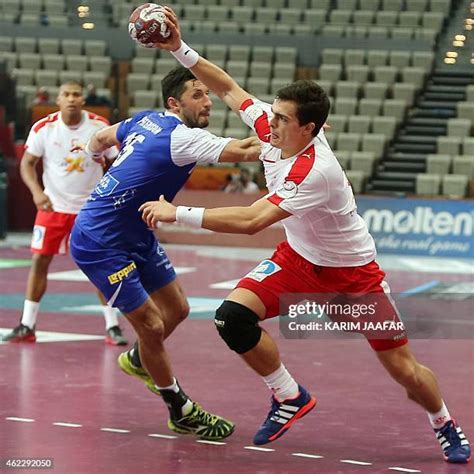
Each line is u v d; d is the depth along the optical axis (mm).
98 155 17484
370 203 47562
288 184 13883
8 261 41750
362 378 20984
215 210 13914
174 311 16891
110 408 17766
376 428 16844
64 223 23938
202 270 39719
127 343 24234
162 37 15406
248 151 15195
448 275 39719
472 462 14875
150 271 16469
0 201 49812
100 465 14258
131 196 15711
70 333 25625
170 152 15594
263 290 14625
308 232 14422
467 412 18188
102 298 24312
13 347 23562
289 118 13914
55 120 23891
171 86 16094
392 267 42312
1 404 17891
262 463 14586
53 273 37812
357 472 14203
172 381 15859
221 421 15945
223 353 23453
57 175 23953
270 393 19312
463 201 46531
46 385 19562
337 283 14688
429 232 46906
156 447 15336
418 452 15383
